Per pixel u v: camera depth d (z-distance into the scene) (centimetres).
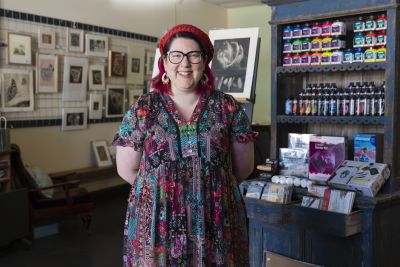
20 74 574
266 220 317
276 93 353
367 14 320
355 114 324
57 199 496
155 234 173
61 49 627
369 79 342
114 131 724
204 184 174
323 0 320
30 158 596
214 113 181
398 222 308
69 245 476
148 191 176
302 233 313
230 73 379
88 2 662
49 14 608
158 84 186
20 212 462
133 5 743
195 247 172
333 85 342
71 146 654
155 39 794
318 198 299
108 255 445
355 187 294
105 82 700
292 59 346
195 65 176
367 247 286
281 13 343
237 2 931
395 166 301
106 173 679
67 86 636
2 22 553
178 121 178
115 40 712
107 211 623
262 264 335
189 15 878
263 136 408
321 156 332
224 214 176
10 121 568
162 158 175
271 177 351
